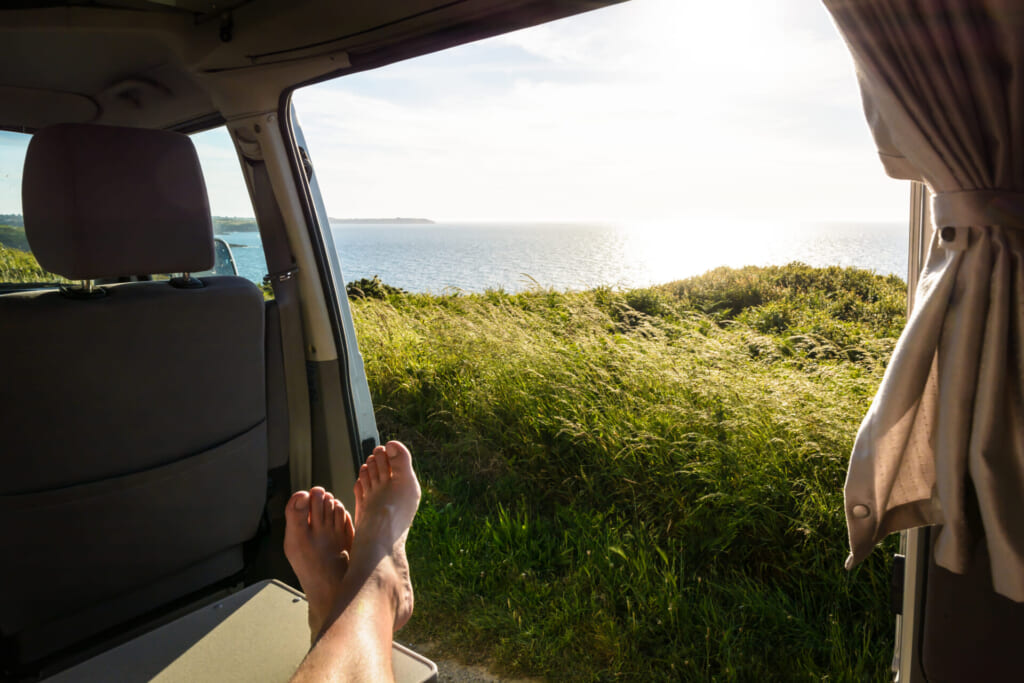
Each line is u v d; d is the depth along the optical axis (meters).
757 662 2.19
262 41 1.73
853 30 1.15
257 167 2.05
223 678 1.30
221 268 2.22
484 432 4.16
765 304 7.98
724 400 3.63
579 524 3.07
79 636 1.68
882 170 1.31
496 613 2.54
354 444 2.27
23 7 1.65
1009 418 1.16
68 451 1.53
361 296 8.25
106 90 2.13
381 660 1.16
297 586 2.19
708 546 2.82
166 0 1.67
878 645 2.21
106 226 1.51
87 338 1.49
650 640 2.34
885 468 1.30
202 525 1.83
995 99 1.11
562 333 5.41
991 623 1.27
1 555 1.49
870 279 8.27
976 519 1.24
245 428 1.90
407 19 1.52
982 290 1.15
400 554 1.55
